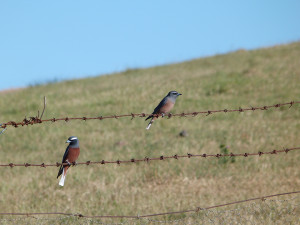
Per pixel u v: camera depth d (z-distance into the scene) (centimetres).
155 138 2023
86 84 3784
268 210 1025
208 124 2198
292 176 1377
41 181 1503
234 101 2525
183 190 1312
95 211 1145
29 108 2814
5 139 2231
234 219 958
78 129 2294
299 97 2469
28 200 1302
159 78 3503
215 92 2812
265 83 2888
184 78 3334
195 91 2819
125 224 1016
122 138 2080
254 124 2100
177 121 2272
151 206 1167
